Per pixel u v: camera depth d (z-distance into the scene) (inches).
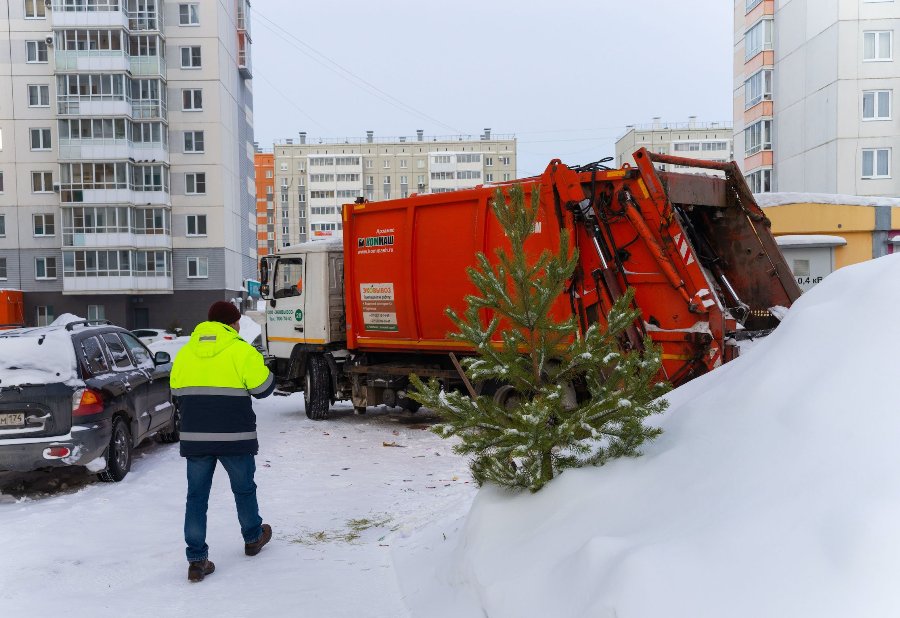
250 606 160.4
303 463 334.0
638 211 306.0
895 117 1304.1
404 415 476.4
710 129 4574.3
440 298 390.6
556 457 156.9
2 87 1836.9
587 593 108.6
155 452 381.1
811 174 1412.4
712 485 116.6
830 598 82.7
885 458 97.0
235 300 2054.6
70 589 175.6
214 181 1927.9
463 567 147.9
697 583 94.7
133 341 383.9
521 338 159.5
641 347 302.8
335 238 491.5
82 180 1809.8
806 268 606.9
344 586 170.2
